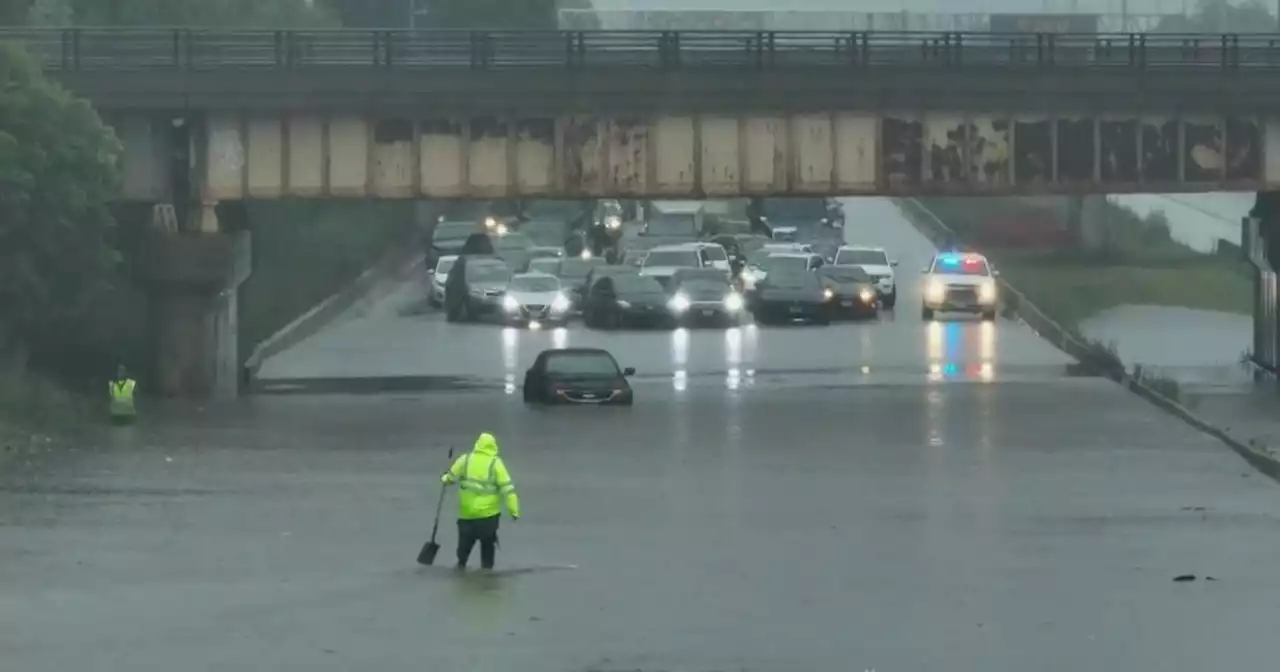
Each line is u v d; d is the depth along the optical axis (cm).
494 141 13162
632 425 11650
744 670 5072
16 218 11431
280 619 5744
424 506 8462
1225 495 8988
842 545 7394
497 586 6384
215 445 10662
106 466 9712
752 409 12469
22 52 11925
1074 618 5844
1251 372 14688
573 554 7112
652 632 5556
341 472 9594
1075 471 9781
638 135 13200
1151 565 6969
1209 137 13525
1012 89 13275
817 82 13188
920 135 13350
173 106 12962
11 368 12094
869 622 5753
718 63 13162
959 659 5231
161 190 13200
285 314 18138
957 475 9669
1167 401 12556
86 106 11988
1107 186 13425
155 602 6022
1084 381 14138
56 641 5419
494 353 16112
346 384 14088
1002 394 13338
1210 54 13625
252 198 13175
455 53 13312
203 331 13312
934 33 13362
